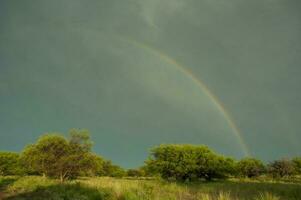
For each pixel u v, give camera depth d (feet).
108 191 66.18
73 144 129.70
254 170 205.46
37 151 127.13
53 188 76.48
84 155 128.88
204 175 163.43
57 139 128.57
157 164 155.02
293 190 79.36
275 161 208.54
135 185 74.49
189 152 158.61
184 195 73.67
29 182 97.60
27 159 129.49
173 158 155.84
